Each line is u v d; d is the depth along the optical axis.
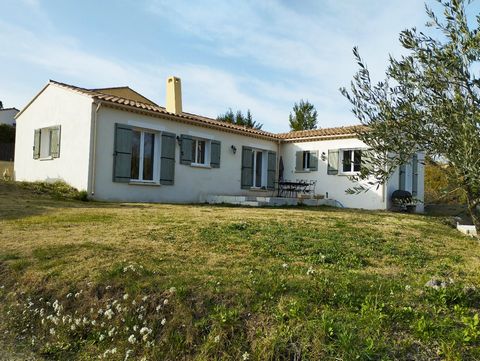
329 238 6.50
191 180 14.65
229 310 3.47
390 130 3.29
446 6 2.84
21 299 4.41
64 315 4.02
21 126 15.61
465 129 2.57
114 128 12.30
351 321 3.17
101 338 3.62
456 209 15.52
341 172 16.52
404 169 16.20
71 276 4.49
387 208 15.22
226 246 5.62
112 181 12.24
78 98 12.39
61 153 12.99
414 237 7.46
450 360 2.75
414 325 3.10
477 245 7.28
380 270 4.82
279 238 6.23
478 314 3.36
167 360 3.25
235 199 14.05
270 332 3.18
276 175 18.67
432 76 2.94
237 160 16.62
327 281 3.96
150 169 13.54
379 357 2.83
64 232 6.45
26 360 3.51
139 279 4.20
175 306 3.67
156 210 9.70
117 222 7.39
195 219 7.93
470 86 2.71
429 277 4.38
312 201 15.49
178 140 14.17
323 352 2.91
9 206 9.23
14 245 5.68
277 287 3.77
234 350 3.15
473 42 2.66
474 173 2.55
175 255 5.08
